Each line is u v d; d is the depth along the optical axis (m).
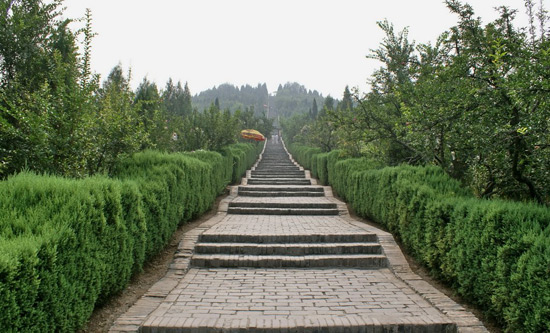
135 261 4.63
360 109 9.66
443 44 7.19
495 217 3.59
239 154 17.56
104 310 3.83
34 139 4.47
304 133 33.56
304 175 19.14
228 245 6.36
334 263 5.90
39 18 5.57
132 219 4.32
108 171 5.90
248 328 3.45
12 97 4.91
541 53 3.69
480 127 4.50
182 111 33.59
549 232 3.15
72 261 2.97
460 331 3.45
